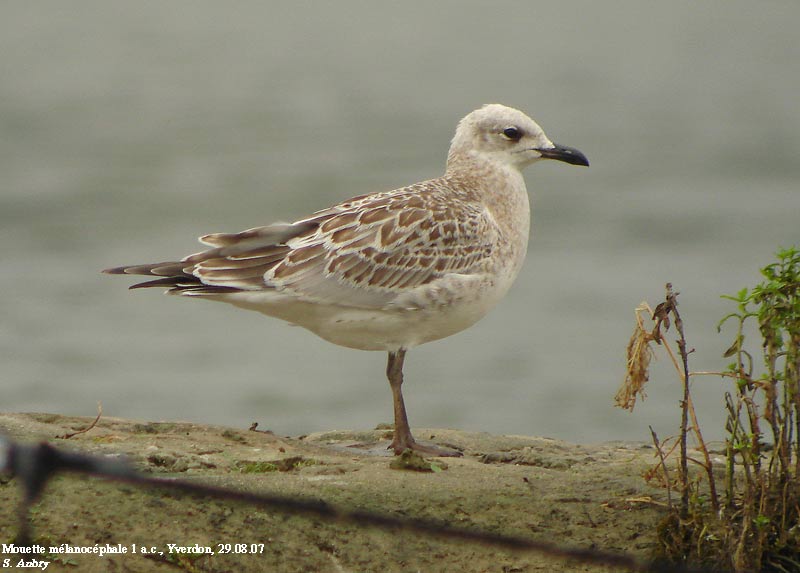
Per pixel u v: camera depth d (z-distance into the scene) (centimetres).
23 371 1923
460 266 973
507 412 1752
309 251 948
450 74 5538
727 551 716
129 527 697
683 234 2697
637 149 3728
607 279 2397
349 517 571
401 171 3403
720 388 1802
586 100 4775
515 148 1052
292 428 1712
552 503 780
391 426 1061
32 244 2659
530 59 6081
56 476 733
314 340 2150
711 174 3338
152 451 833
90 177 3341
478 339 2089
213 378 1914
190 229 2817
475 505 768
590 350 2011
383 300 950
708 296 2238
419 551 716
